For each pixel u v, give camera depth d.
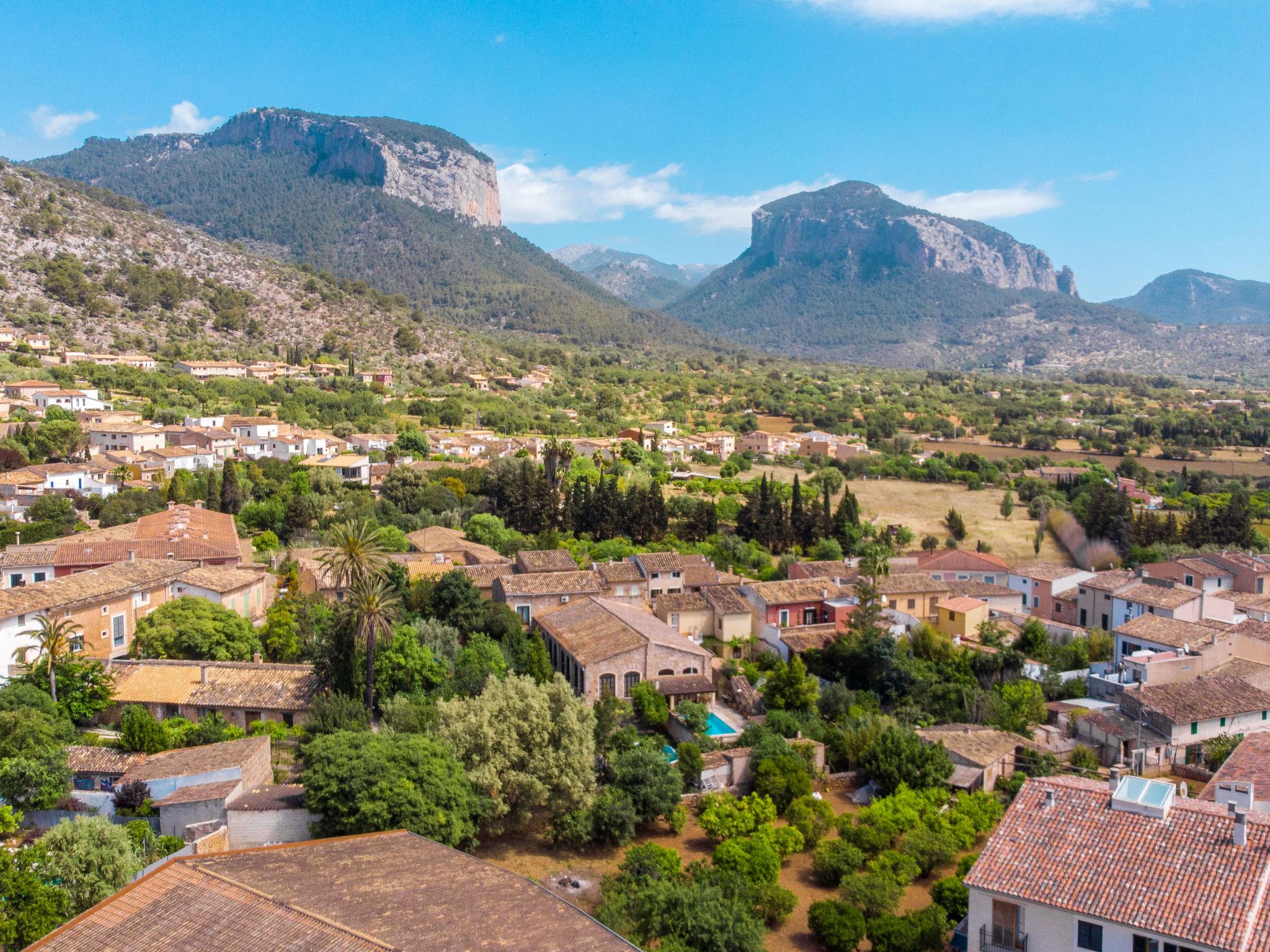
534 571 95.75
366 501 132.50
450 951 31.56
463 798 50.97
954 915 48.16
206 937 31.78
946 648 87.31
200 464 156.12
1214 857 36.88
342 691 65.75
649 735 70.69
